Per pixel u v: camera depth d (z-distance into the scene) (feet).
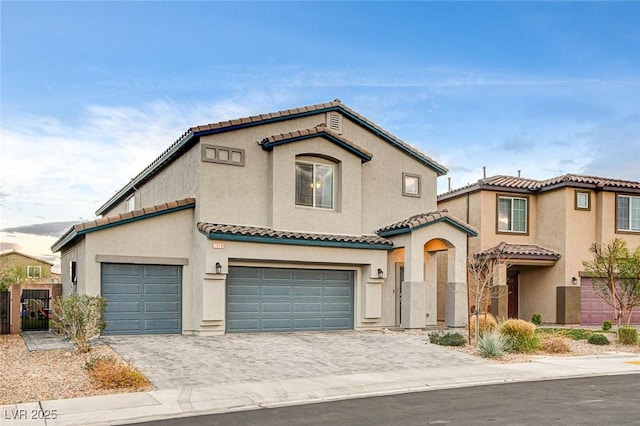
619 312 70.03
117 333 57.00
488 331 56.59
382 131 73.05
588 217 86.74
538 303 88.84
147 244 58.85
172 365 43.16
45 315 70.03
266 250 61.26
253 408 31.91
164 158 68.80
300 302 65.05
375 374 41.98
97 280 56.08
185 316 60.18
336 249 65.62
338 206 68.39
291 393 35.32
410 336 61.82
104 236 56.75
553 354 55.11
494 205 87.25
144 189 80.59
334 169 69.05
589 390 37.58
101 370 37.14
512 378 42.06
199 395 34.30
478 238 86.02
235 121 62.90
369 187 72.28
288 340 56.90
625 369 46.78
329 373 42.06
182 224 61.05
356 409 31.45
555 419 28.99
